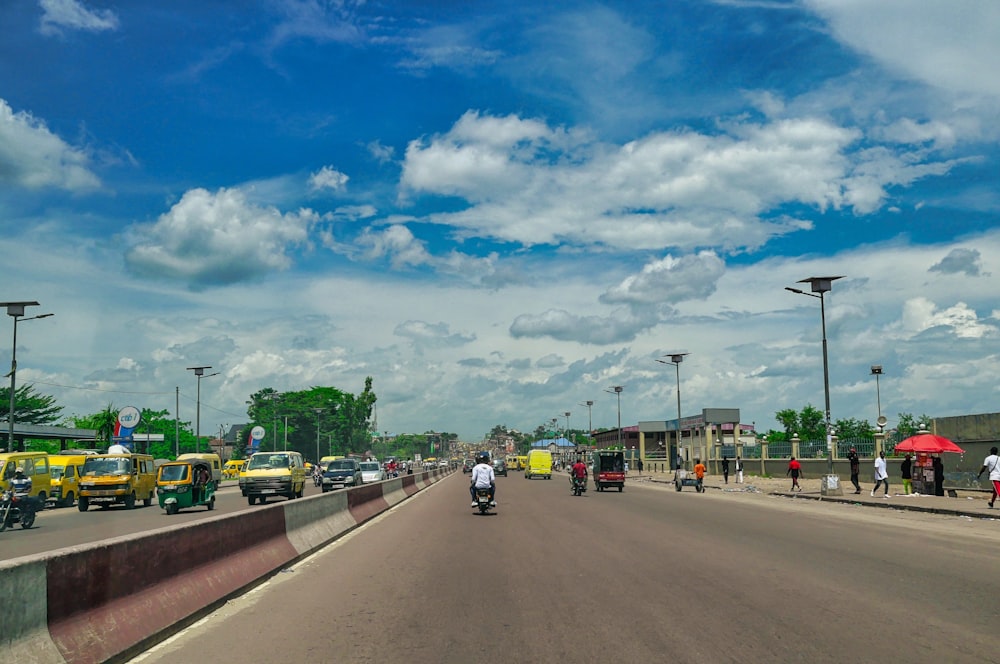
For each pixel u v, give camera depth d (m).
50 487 32.53
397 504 31.30
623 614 8.60
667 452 91.00
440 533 18.70
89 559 6.62
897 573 11.50
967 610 8.70
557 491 43.00
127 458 33.97
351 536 18.30
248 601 9.67
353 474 45.19
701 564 12.62
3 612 5.43
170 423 117.56
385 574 11.97
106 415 77.19
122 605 7.13
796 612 8.62
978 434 34.69
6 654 5.38
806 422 90.12
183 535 8.80
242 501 36.59
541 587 10.54
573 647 7.14
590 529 19.28
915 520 21.91
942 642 7.20
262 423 131.12
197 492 29.72
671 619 8.30
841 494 32.28
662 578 11.17
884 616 8.38
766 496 37.22
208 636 7.74
